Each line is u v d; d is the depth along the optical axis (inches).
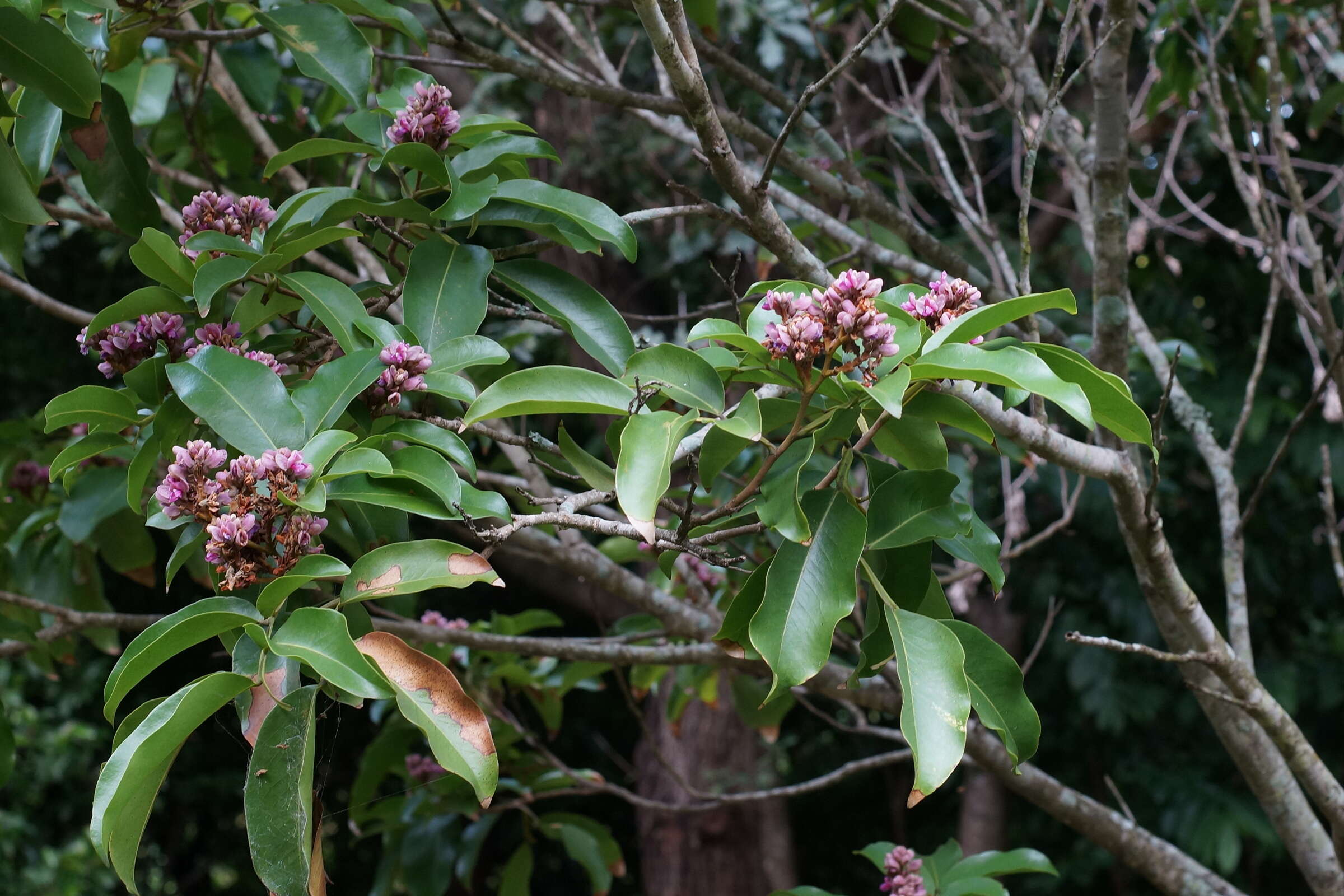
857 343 50.5
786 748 348.5
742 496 52.6
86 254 307.6
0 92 62.1
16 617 110.8
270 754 43.3
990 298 96.5
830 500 53.8
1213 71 102.0
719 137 64.9
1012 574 279.1
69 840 326.0
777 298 53.7
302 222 61.6
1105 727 271.3
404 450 51.7
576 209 62.1
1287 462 263.9
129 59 76.2
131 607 315.6
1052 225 237.8
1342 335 89.2
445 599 324.5
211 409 51.7
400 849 119.1
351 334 57.7
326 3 74.6
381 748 114.7
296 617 43.9
